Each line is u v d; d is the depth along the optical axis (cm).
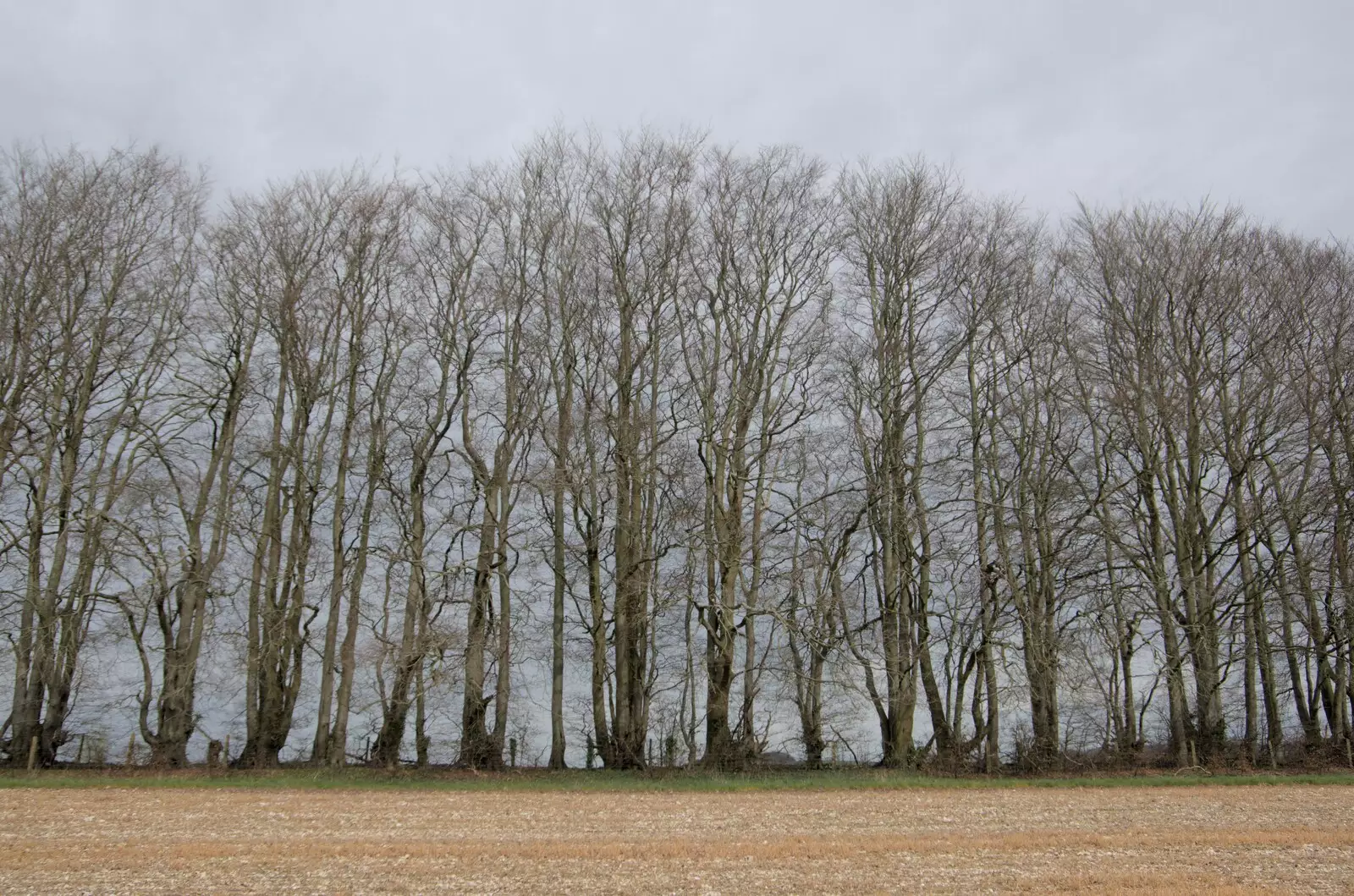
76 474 3578
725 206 3822
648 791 2920
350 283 3728
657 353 3731
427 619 3381
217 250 3656
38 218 3544
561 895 1522
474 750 3453
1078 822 2253
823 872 1681
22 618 3456
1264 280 3784
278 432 3609
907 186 3891
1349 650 3753
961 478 3844
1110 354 3844
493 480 3631
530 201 3891
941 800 2712
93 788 2808
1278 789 2975
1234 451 3894
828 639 3419
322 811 2395
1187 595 3644
